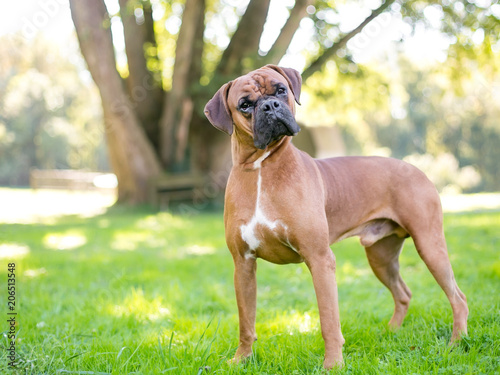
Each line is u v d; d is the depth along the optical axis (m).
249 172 3.13
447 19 13.95
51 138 43.66
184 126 15.40
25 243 9.41
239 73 14.07
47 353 3.36
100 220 13.64
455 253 6.95
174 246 8.82
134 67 15.25
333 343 2.96
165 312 4.50
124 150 15.34
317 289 3.02
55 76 39.97
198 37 14.92
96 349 3.42
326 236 3.08
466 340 3.25
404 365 2.93
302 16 12.80
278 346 3.36
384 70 18.86
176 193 15.57
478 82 28.06
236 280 3.27
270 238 3.10
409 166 3.66
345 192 3.46
